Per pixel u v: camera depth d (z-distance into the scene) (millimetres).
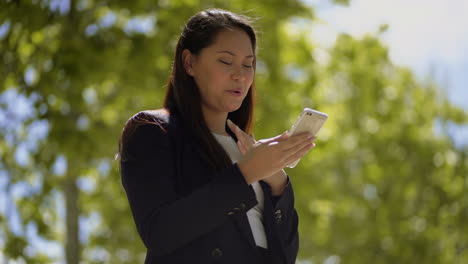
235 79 2645
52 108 9148
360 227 15844
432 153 16344
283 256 2586
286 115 11133
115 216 12328
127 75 9469
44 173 9961
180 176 2523
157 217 2393
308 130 2432
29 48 9266
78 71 8914
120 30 9398
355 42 12039
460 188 17109
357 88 13414
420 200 17062
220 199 2357
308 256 15828
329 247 15688
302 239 15594
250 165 2389
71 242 9867
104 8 9789
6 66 9188
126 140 2574
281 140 2424
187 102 2662
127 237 12500
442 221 16922
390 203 16500
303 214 12469
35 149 9750
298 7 10773
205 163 2574
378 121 15055
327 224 13609
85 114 9773
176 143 2566
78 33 9266
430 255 15992
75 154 9117
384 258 15898
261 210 2658
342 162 16156
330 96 13383
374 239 16094
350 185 16406
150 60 9438
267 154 2385
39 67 9180
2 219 10461
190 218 2352
